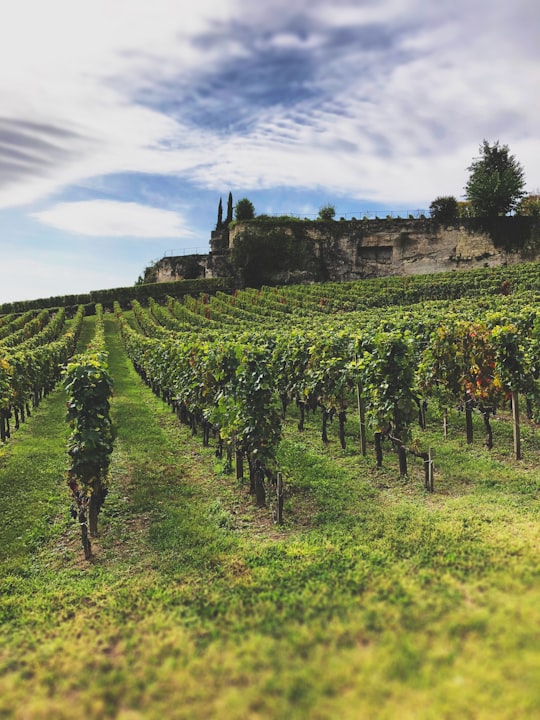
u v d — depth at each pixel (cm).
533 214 5844
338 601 497
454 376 1148
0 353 1571
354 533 680
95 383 780
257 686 386
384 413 945
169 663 425
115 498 902
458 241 5791
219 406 969
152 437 1342
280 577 567
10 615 542
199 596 543
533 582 494
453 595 484
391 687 371
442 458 1007
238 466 972
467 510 727
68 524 801
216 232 7512
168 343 1862
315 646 429
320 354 1252
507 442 1094
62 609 549
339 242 6306
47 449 1262
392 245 6112
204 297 5922
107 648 464
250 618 484
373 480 924
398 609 470
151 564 645
